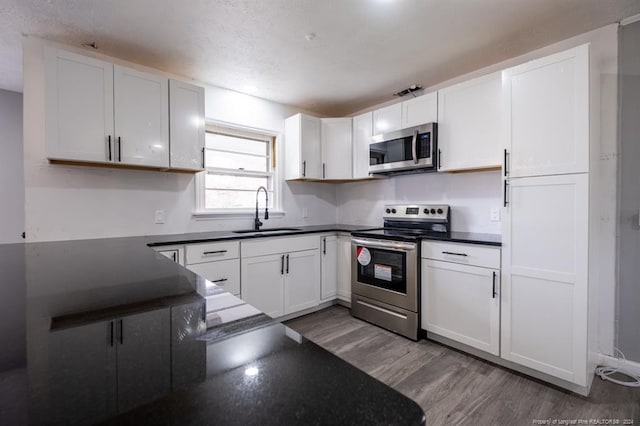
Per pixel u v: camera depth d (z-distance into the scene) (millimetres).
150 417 325
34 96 2152
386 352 2318
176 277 1051
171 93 2457
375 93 3287
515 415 1619
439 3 1853
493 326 2105
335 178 3535
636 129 2008
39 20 1971
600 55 2125
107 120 2172
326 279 3262
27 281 986
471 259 2211
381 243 2719
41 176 2182
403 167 2854
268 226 3459
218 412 336
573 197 1784
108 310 699
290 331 582
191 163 2555
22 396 360
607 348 2111
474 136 2441
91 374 417
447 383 1914
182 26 2061
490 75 2348
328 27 2090
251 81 2961
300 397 369
